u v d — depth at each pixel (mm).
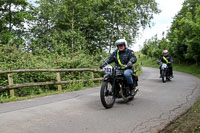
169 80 11469
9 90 6719
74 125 3717
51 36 19125
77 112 4602
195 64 26938
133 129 3535
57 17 20250
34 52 13391
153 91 7676
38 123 3820
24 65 8375
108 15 22391
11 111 4699
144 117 4234
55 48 14383
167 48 37531
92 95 6906
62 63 10047
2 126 3652
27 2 20078
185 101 5816
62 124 3768
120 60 5473
